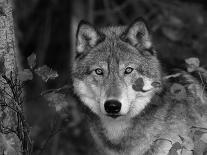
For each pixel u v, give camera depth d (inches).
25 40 818.2
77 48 442.3
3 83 364.8
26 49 825.5
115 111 397.1
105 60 417.1
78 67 435.5
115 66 411.8
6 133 356.2
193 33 699.4
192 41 692.7
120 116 422.9
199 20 705.0
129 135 428.5
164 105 428.5
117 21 741.3
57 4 807.1
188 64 395.9
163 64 456.1
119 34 442.6
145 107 420.8
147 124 424.2
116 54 418.0
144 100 418.9
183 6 725.3
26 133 370.9
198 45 684.1
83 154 666.8
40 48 807.7
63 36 837.8
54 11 818.8
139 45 429.4
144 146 428.1
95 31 437.1
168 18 690.8
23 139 372.5
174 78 447.8
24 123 368.5
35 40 834.8
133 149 431.5
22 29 816.9
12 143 370.6
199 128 373.4
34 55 355.3
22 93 385.7
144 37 427.8
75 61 442.3
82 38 439.8
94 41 437.7
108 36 441.1
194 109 442.3
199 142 375.6
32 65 354.6
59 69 821.9
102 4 802.2
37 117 724.7
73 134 686.5
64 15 821.2
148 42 428.8
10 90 368.2
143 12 740.7
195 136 370.3
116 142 433.7
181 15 712.4
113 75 408.8
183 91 385.4
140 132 425.4
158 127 424.2
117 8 730.2
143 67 417.7
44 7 817.5
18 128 367.6
